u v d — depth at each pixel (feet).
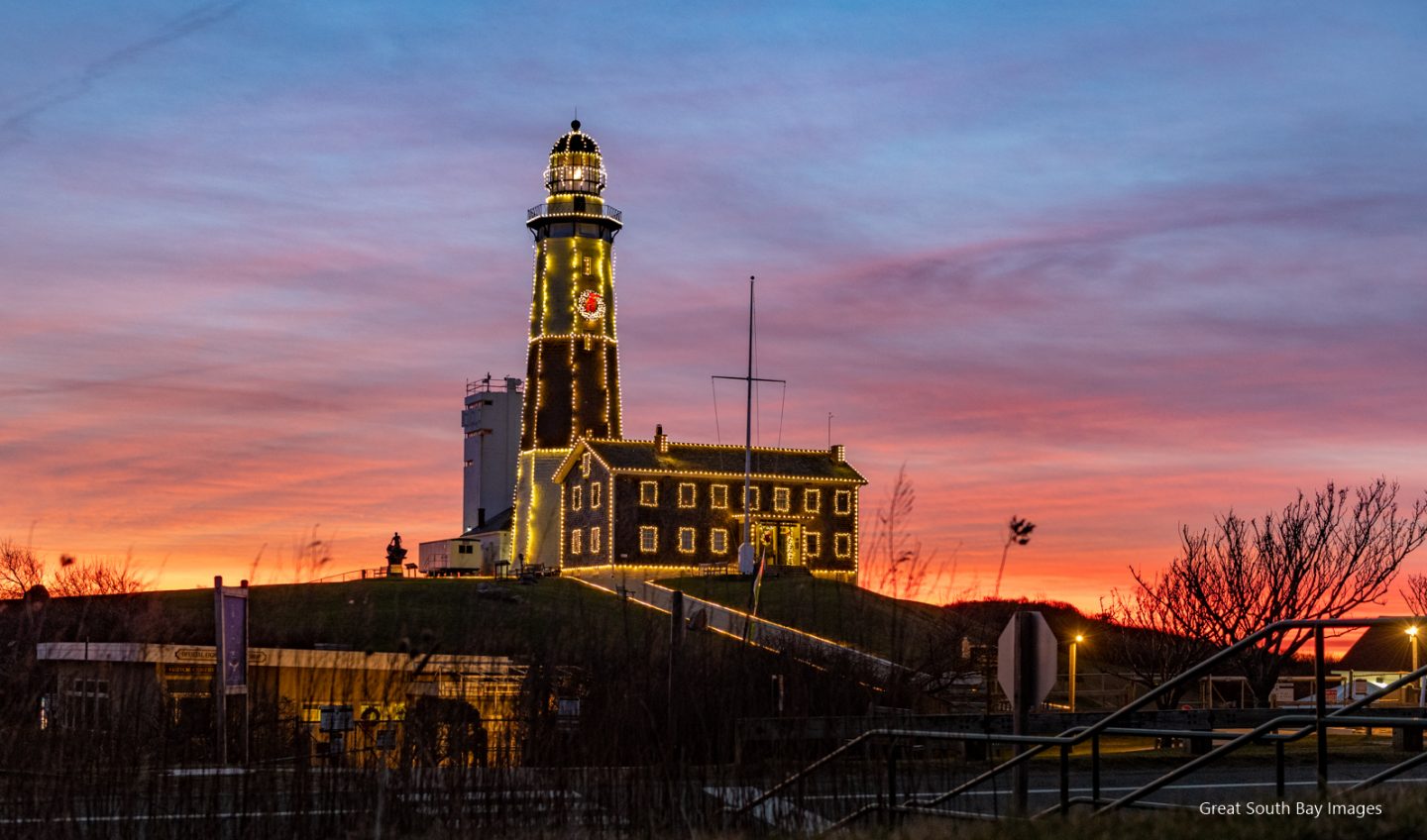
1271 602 111.34
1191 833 31.60
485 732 53.21
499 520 382.01
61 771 48.34
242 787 50.34
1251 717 81.35
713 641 58.80
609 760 49.14
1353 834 30.32
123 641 67.67
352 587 223.71
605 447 301.63
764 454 314.35
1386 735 109.40
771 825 45.75
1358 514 115.96
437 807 47.09
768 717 52.80
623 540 292.61
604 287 337.11
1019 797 43.16
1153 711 79.20
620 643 57.41
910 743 51.90
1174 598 113.80
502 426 401.70
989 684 71.15
